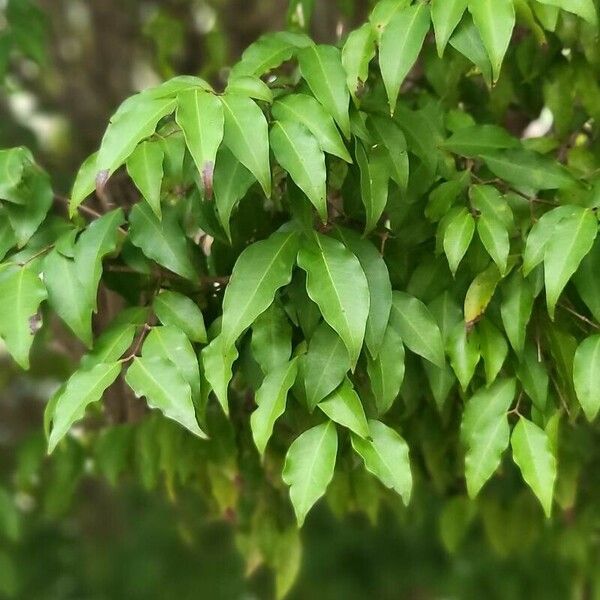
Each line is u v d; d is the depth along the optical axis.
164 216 1.02
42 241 1.03
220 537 2.12
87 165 0.97
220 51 1.41
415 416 1.17
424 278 1.06
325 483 0.98
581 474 1.30
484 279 1.03
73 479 1.29
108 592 2.14
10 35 1.30
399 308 1.02
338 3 1.32
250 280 0.98
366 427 0.99
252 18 1.67
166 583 2.14
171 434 1.17
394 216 1.06
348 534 2.10
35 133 1.54
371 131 1.02
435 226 1.06
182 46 1.60
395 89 0.98
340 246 0.98
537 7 1.03
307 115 0.97
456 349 1.03
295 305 1.01
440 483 1.22
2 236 1.03
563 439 1.19
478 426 1.03
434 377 1.05
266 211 1.07
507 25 0.97
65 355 1.44
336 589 2.12
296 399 1.04
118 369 0.99
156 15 1.55
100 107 1.77
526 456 1.01
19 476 1.32
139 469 1.26
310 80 0.99
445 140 1.08
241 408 1.17
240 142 0.93
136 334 1.03
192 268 1.02
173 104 0.94
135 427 1.25
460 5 0.98
